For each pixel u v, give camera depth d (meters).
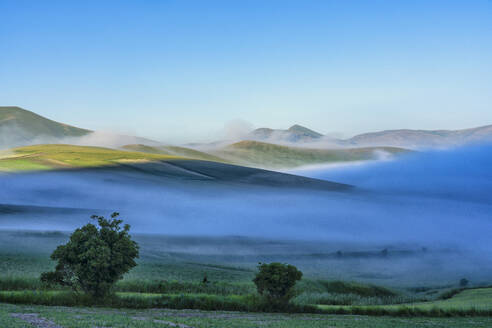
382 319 39.53
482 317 43.78
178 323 29.06
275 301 42.41
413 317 42.88
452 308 46.66
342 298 64.12
